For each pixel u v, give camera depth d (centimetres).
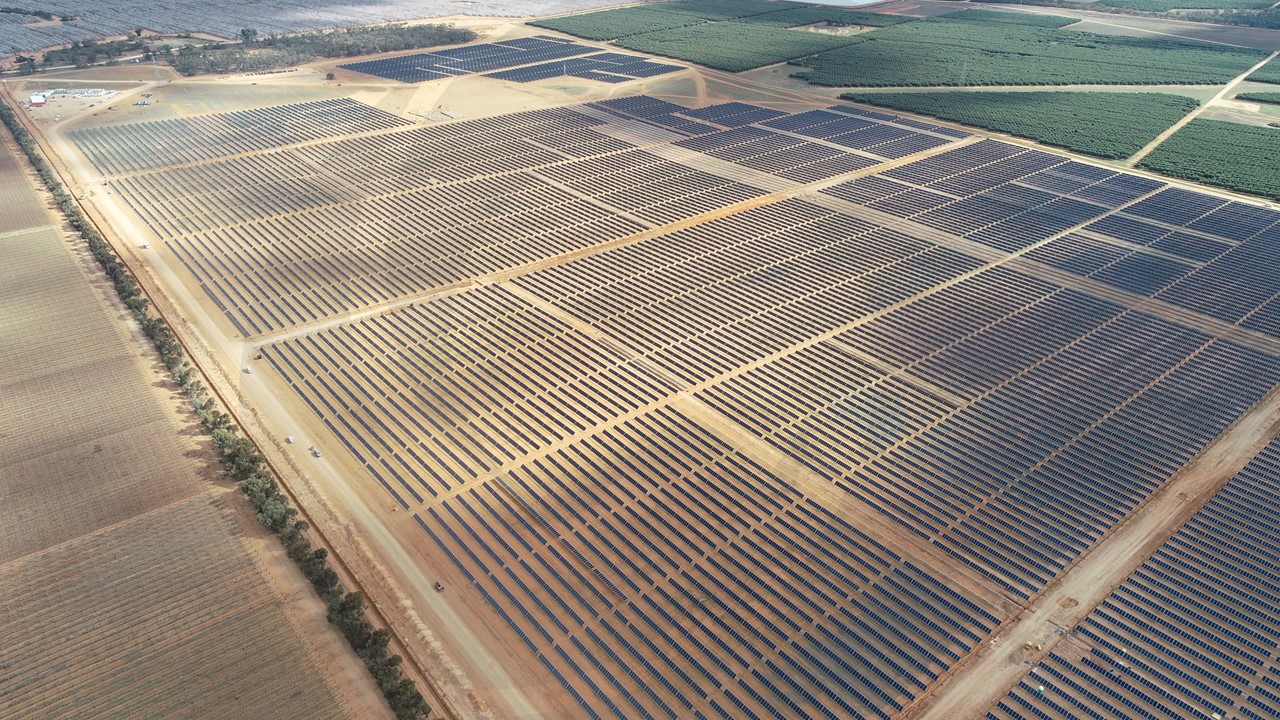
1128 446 10694
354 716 7394
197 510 9475
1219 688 7688
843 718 7444
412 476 10144
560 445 10719
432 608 8438
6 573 8669
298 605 8388
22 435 10525
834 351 12688
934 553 9156
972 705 7569
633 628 8238
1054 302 14012
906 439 10844
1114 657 7981
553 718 7425
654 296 14188
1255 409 11381
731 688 7688
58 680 7656
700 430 11006
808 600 8556
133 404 11150
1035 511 9712
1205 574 8862
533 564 8950
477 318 13525
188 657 7869
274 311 13612
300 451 10512
